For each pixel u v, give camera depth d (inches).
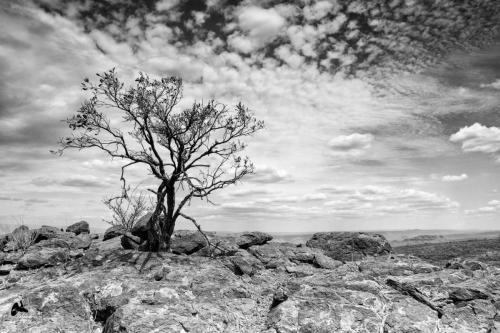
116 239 1129.4
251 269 805.9
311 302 546.0
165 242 832.9
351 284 614.2
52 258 864.3
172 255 755.4
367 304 542.6
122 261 713.0
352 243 1057.5
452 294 602.5
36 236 1149.1
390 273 774.5
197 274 664.4
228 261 798.5
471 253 1546.5
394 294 591.2
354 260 1002.1
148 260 717.3
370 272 775.7
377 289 600.4
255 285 724.7
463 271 768.3
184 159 845.8
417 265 805.2
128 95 800.9
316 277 679.7
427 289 626.2
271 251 981.2
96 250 791.7
